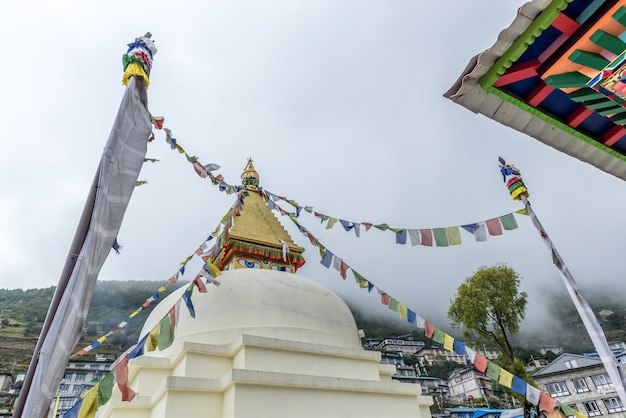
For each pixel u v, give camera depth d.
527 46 3.87
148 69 4.58
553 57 3.98
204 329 8.69
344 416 7.12
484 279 21.16
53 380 2.98
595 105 4.38
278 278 10.10
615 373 4.27
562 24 3.78
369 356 8.80
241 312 8.97
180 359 7.72
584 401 28.62
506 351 19.36
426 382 51.28
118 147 3.94
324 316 9.75
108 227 3.64
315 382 7.14
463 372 48.59
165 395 6.52
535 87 4.44
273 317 9.06
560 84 4.16
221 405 6.68
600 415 27.70
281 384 6.82
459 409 38.47
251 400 6.46
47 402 2.91
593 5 3.61
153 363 7.80
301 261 12.69
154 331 4.55
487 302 20.58
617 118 4.55
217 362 7.66
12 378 37.97
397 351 68.19
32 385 2.86
